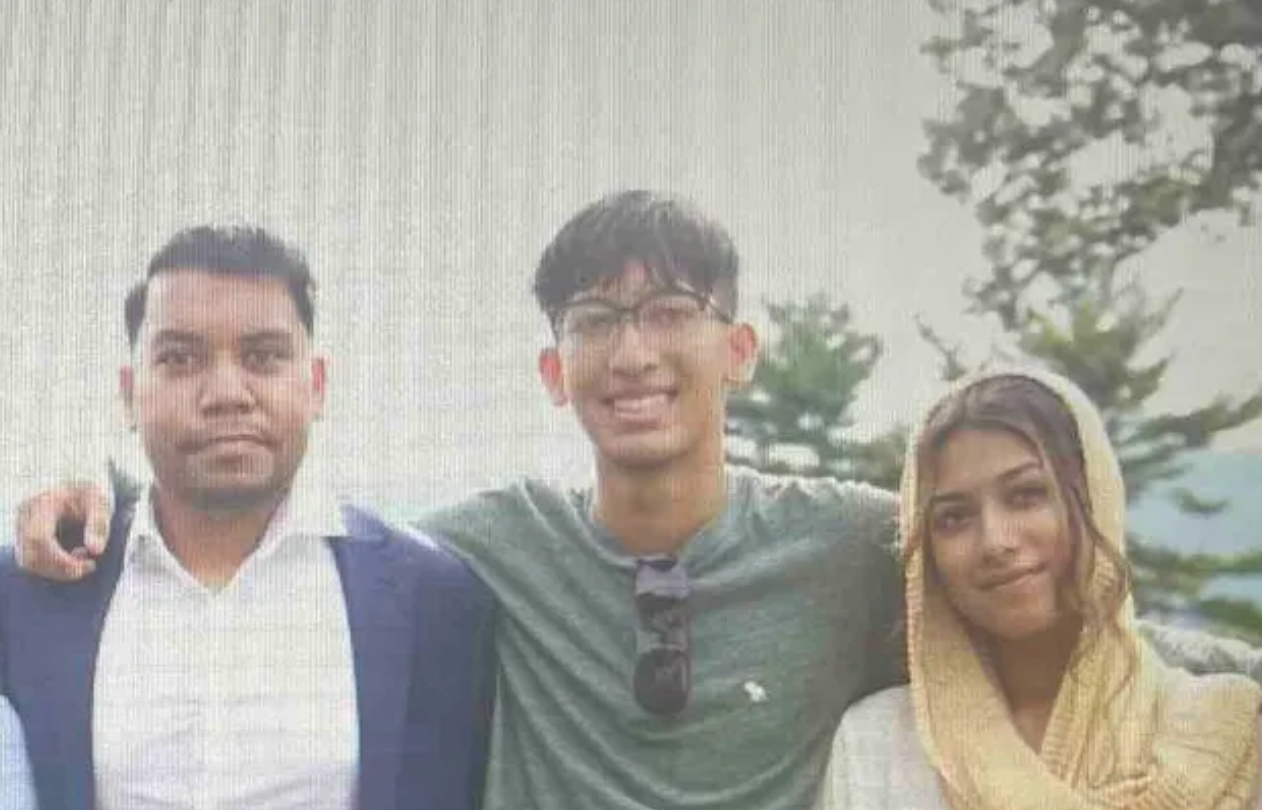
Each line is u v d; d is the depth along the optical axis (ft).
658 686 5.59
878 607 5.64
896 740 5.59
